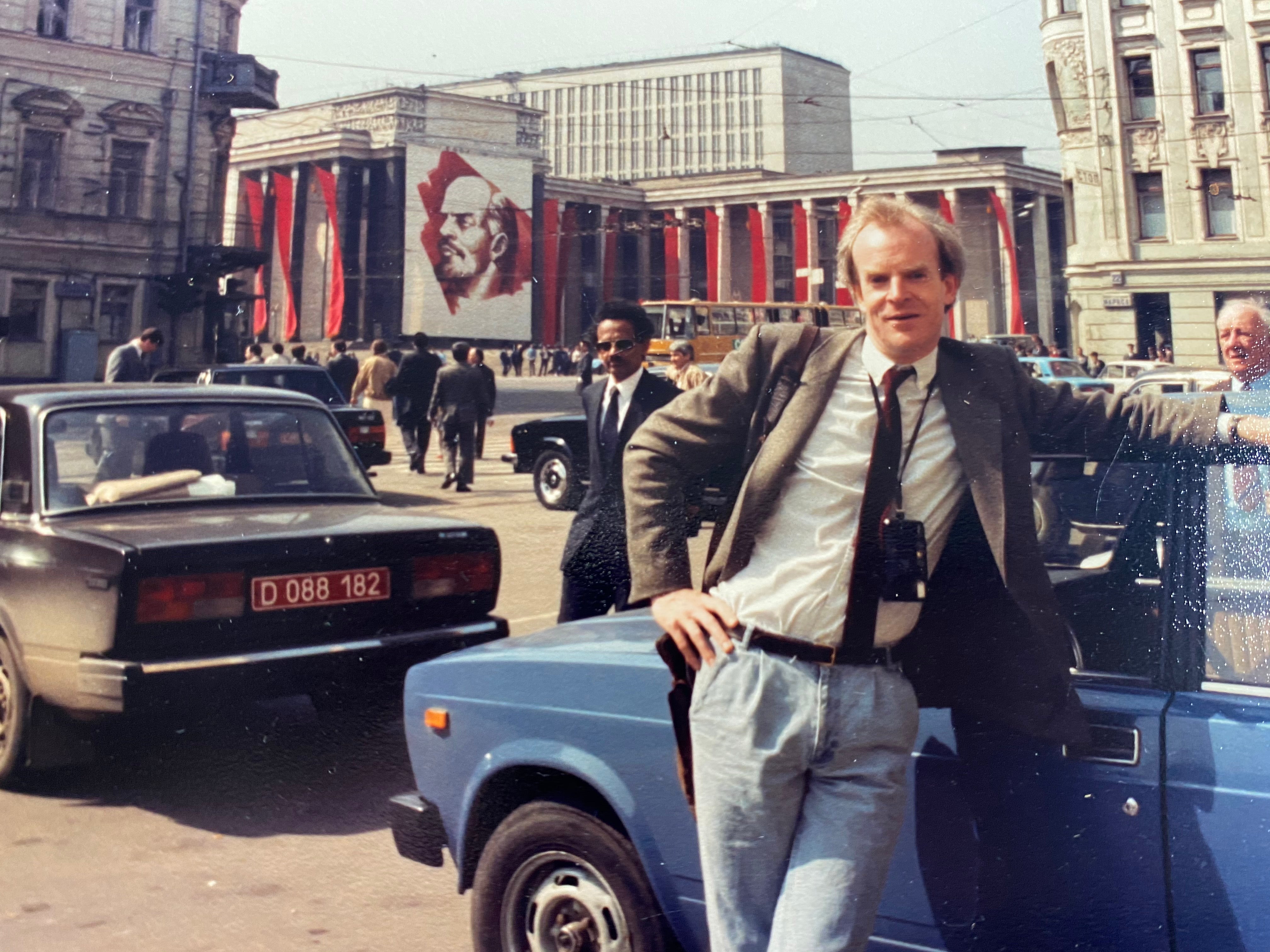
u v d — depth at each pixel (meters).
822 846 1.84
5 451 4.61
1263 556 1.92
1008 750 1.94
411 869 3.57
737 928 1.91
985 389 1.89
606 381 4.39
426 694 2.81
